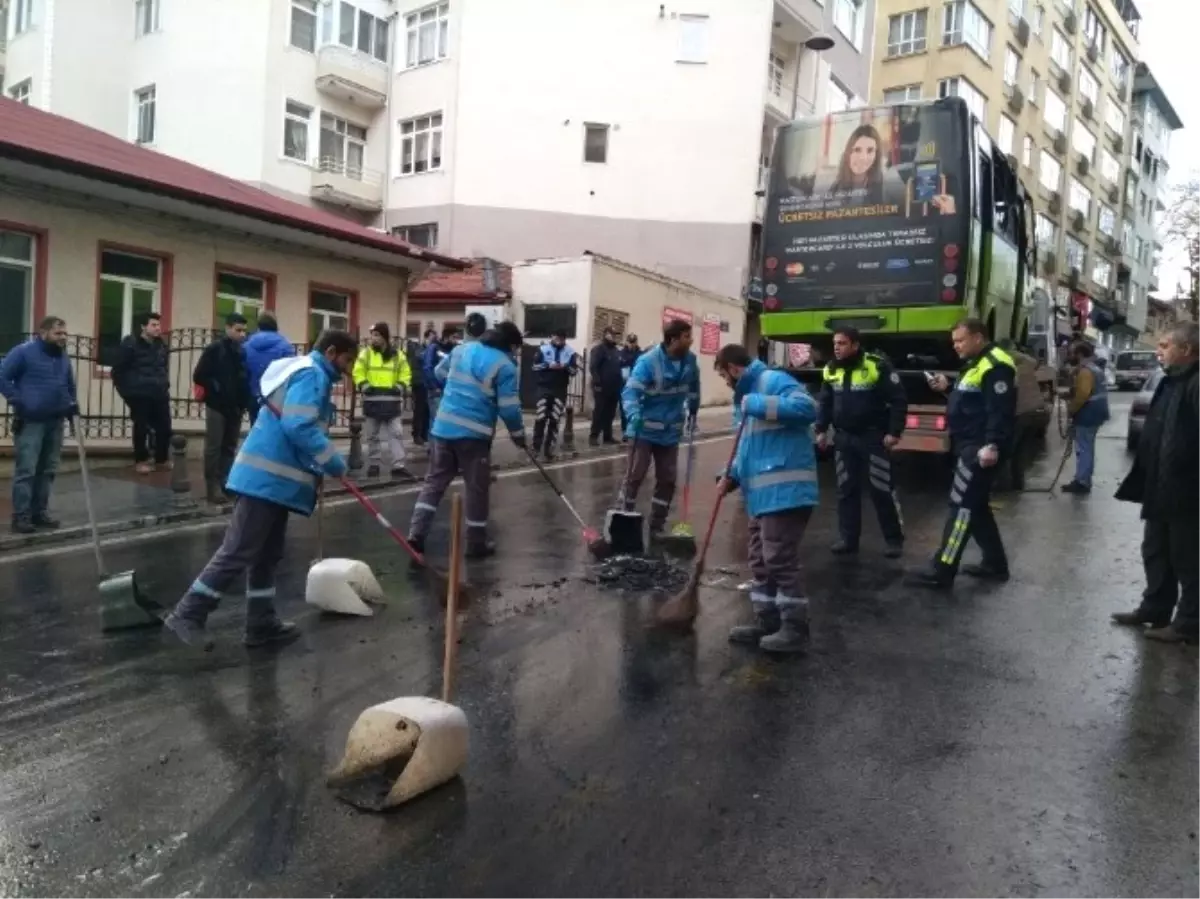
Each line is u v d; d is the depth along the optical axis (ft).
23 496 25.81
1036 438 48.60
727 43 92.12
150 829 10.87
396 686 15.34
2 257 36.09
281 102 93.40
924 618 19.63
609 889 9.80
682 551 25.53
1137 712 14.67
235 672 15.90
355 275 50.83
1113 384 116.47
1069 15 152.25
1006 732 13.84
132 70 98.17
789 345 43.78
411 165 98.89
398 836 10.78
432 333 50.19
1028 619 19.66
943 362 37.19
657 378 25.85
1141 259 211.20
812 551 25.99
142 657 16.61
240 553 16.79
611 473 41.04
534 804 11.54
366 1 97.81
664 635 18.19
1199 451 17.57
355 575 19.69
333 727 13.71
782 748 13.19
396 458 37.06
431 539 26.78
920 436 34.55
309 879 9.93
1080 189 165.89
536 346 71.51
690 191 92.68
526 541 26.50
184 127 93.30
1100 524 30.40
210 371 30.40
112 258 39.83
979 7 122.11
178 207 39.63
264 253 45.78
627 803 11.59
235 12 92.07
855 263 35.60
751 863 10.30
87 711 14.16
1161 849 10.68
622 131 93.04
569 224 93.20
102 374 39.09
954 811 11.48
